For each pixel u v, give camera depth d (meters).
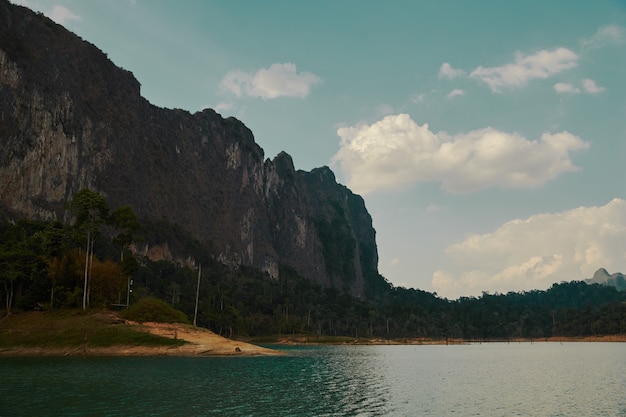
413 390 56.75
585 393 55.50
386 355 138.25
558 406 46.56
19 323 93.94
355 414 40.75
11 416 36.72
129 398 44.09
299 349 169.25
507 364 103.88
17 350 83.31
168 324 99.50
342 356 125.12
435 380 68.19
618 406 46.69
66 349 83.81
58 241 109.94
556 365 100.81
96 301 103.31
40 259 105.31
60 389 48.44
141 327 94.00
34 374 59.19
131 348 85.69
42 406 40.25
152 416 37.12
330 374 72.06
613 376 76.06
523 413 42.91
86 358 78.94
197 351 88.38
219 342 97.38
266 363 82.56
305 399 47.00
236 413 39.00
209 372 64.00
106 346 85.62
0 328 91.62
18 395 45.16
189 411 39.16
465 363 106.25
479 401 48.97
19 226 136.62
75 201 108.44
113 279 106.19
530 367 95.12
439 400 49.19
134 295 127.19
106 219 114.44
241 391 49.47
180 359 81.19
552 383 65.69
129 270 112.38
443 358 126.50
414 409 43.81
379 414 41.16
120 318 97.12
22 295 103.31
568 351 171.00
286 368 77.19
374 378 69.38
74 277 104.00
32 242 115.75
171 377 57.84
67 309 100.19
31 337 87.50
